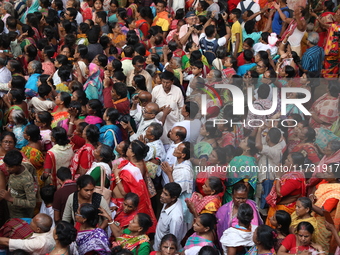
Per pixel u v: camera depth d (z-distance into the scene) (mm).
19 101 6801
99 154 5531
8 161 5094
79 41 9062
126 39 9250
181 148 5633
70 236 4441
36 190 5590
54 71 8117
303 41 9547
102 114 6930
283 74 7570
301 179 5449
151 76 7957
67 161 5812
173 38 10039
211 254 4406
